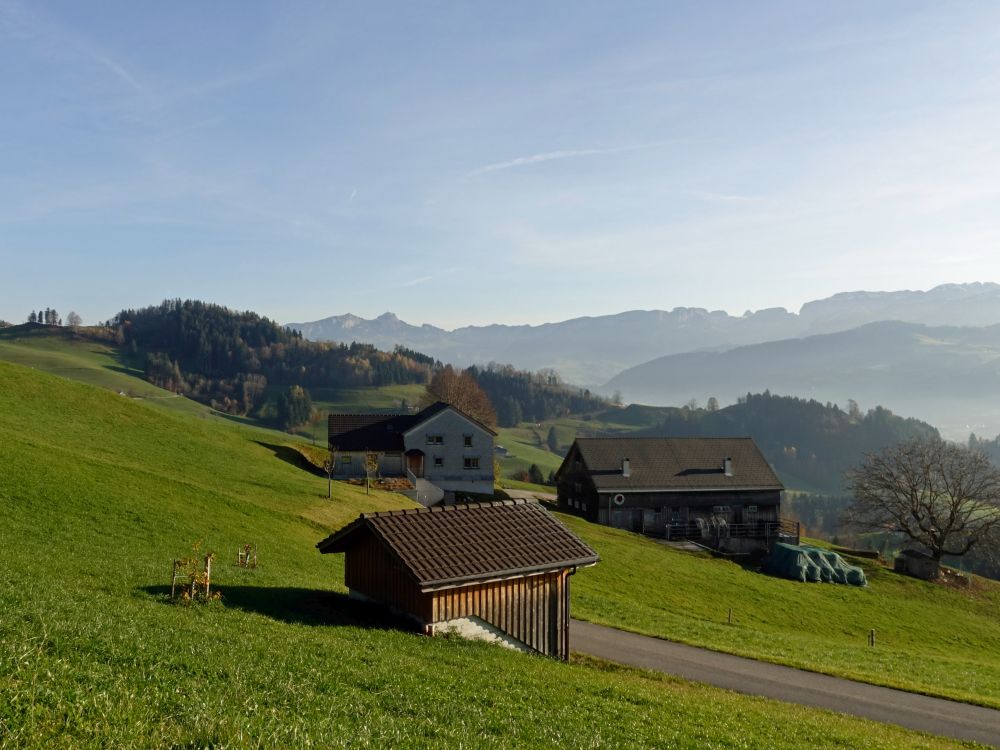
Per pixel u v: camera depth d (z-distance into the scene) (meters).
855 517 90.44
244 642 17.84
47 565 24.31
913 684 31.78
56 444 51.34
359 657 19.06
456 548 26.59
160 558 30.69
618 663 29.41
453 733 13.66
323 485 66.31
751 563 74.38
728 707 22.69
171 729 10.37
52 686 10.97
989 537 78.94
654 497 83.00
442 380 138.38
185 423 76.31
